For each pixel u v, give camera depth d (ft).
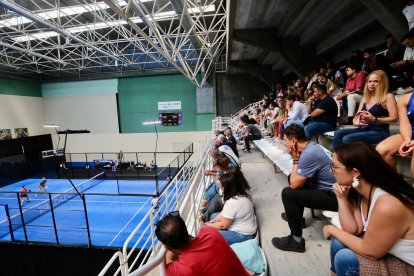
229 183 6.84
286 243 6.35
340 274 3.65
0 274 20.04
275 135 19.33
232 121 42.16
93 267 18.66
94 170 48.60
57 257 19.12
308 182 6.21
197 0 19.77
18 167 46.34
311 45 25.02
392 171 3.12
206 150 16.66
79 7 26.07
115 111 53.11
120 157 48.44
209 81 51.47
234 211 6.59
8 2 19.65
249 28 23.97
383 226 2.98
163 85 52.29
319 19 19.86
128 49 45.16
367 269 3.22
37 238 22.08
